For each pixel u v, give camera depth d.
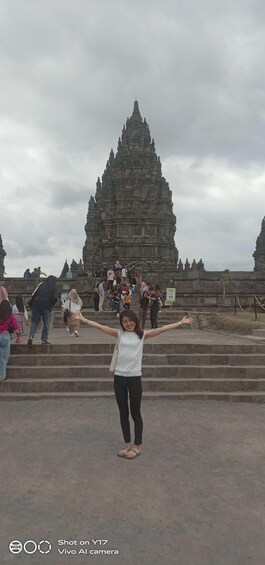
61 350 12.02
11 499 5.00
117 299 28.30
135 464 6.04
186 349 12.34
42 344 12.05
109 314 27.52
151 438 7.16
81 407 9.05
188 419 8.32
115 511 4.74
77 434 7.33
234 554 3.99
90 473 5.73
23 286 39.72
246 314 27.03
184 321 6.66
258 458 6.34
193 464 6.07
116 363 6.47
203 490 5.27
